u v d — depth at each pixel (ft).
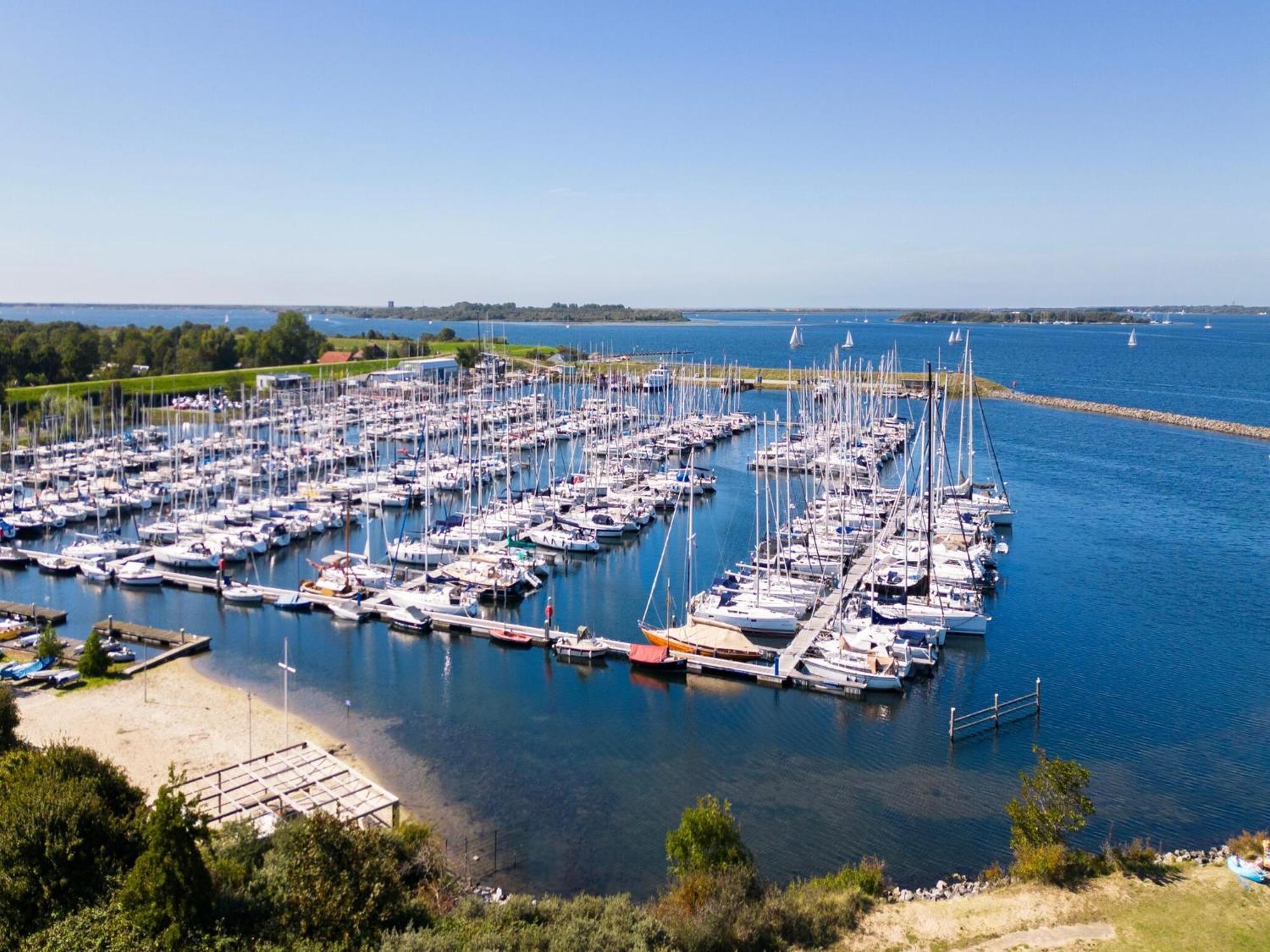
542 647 270.26
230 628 284.20
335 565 333.83
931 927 136.77
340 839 125.49
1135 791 190.60
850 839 175.32
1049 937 132.98
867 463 514.27
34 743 198.49
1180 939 130.82
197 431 598.75
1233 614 295.89
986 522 390.21
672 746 212.64
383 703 232.94
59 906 121.80
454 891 141.79
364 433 561.02
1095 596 314.14
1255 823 179.11
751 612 282.77
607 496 443.73
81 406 618.03
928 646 261.85
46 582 330.54
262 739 208.44
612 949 117.80
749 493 487.61
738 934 128.06
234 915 119.55
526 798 189.88
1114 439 635.25
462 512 426.51
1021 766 202.49
